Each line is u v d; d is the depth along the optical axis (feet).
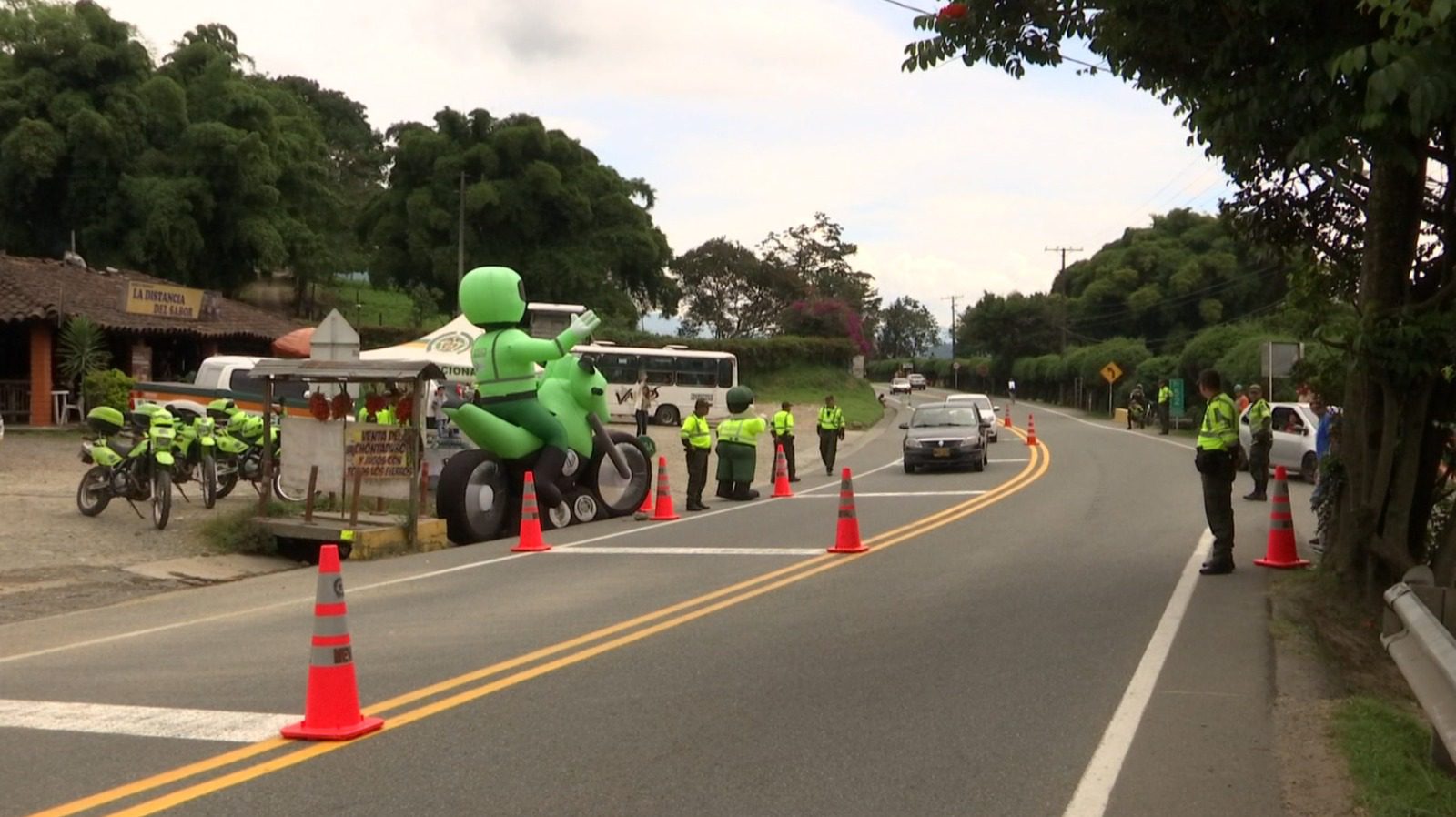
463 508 54.03
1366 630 32.99
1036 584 38.34
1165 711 23.56
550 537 55.26
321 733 21.80
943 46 36.83
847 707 23.90
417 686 25.82
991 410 130.21
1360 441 35.01
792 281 281.95
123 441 57.98
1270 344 97.76
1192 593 36.47
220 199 158.51
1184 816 17.95
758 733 22.13
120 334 104.73
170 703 24.66
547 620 33.50
